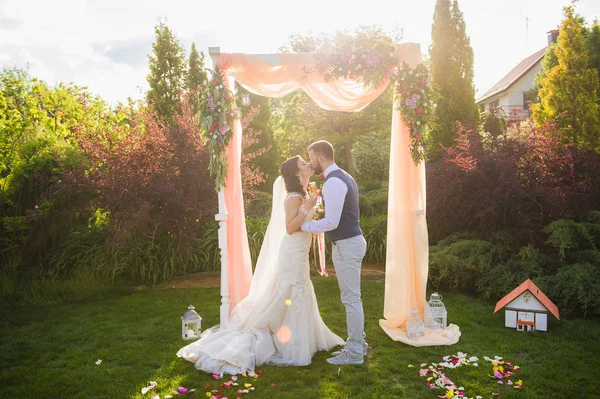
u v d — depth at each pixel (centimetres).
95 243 646
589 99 827
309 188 384
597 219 589
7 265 605
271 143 1188
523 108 1891
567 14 853
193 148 628
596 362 342
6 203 641
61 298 550
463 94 779
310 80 412
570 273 473
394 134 421
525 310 417
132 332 427
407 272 416
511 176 573
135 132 661
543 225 586
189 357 349
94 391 307
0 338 414
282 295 357
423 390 303
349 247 347
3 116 804
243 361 338
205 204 615
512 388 302
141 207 577
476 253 548
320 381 319
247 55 404
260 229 696
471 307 488
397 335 399
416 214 418
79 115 918
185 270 638
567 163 620
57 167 658
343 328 432
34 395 302
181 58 973
